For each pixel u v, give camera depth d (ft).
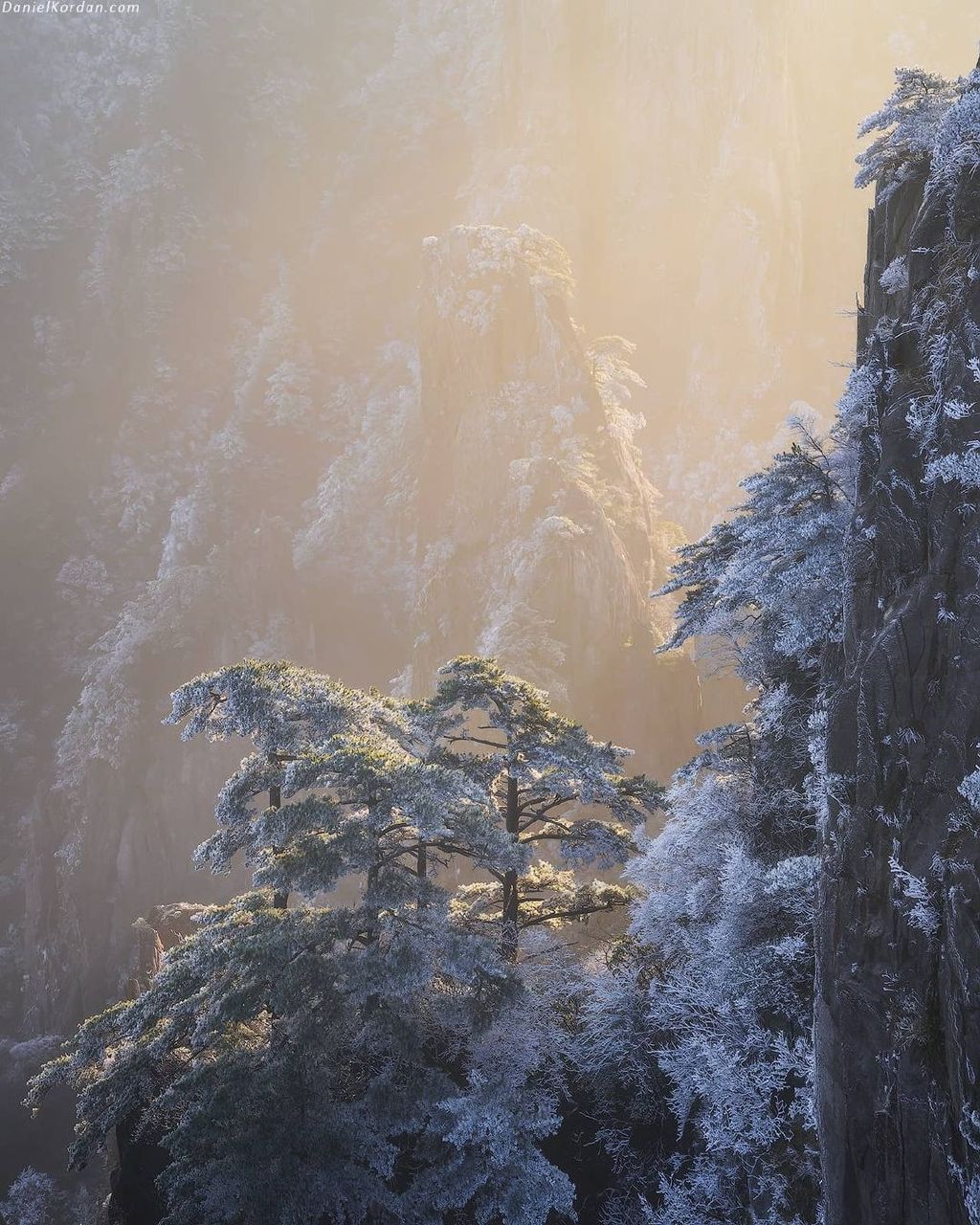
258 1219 101.04
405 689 333.01
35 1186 304.71
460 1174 105.19
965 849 71.56
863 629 86.79
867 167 106.32
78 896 417.90
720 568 117.91
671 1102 105.81
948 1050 70.44
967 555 75.87
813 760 96.43
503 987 114.01
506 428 326.44
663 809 132.57
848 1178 78.02
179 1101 111.86
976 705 73.77
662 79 560.61
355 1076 117.60
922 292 89.35
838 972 79.61
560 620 287.28
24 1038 412.98
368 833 111.96
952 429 77.97
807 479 109.70
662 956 122.62
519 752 127.85
